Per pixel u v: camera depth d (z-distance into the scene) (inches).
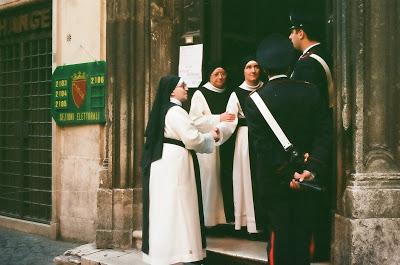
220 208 192.1
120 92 208.5
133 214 208.5
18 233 273.4
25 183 286.0
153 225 165.8
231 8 209.0
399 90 153.4
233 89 206.1
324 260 164.1
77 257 204.5
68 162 248.8
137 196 209.5
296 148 133.3
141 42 209.6
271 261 134.0
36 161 280.2
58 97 249.1
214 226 194.4
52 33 255.3
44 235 264.1
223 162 192.1
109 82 210.4
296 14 157.6
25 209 285.0
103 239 208.8
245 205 184.7
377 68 152.9
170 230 163.0
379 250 148.9
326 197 162.2
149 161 168.7
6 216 294.5
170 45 214.7
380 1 152.6
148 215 170.2
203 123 188.1
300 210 134.0
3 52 302.4
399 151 153.3
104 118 228.1
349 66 153.4
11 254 227.5
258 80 189.5
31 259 218.5
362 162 151.8
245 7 214.4
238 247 180.1
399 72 153.2
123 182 208.7
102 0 229.0
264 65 138.2
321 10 214.2
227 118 177.2
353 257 147.9
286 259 132.9
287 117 133.4
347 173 154.1
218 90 196.7
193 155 170.1
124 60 207.8
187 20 210.2
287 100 134.0
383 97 153.3
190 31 209.3
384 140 153.2
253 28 217.9
